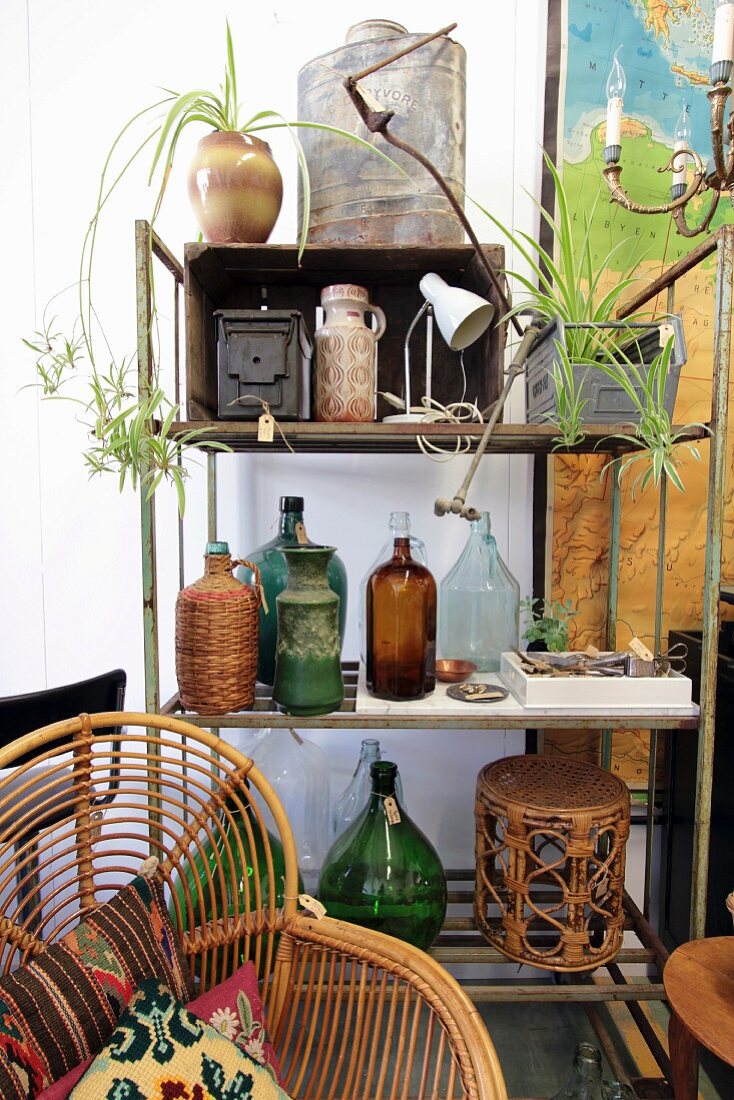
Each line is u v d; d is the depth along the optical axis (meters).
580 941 1.00
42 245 1.38
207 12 1.34
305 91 1.12
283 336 0.99
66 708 1.10
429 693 1.08
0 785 0.86
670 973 0.87
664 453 0.94
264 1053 0.77
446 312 0.98
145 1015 0.70
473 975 1.45
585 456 1.38
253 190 1.03
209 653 0.97
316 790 1.44
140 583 1.43
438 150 1.07
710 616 0.97
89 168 1.37
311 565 0.99
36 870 0.80
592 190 1.34
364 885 1.03
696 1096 0.86
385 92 1.06
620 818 1.02
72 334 1.39
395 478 1.41
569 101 1.32
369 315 1.27
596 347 1.00
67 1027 0.67
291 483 1.42
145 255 0.93
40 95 1.36
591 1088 0.91
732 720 1.18
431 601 1.07
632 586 1.40
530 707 1.01
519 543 1.42
